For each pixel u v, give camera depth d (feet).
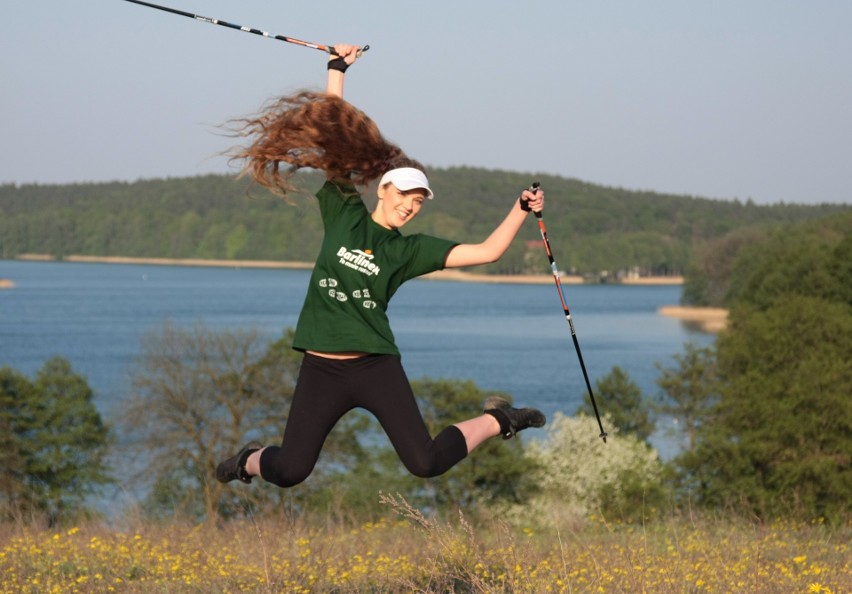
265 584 39.37
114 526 61.67
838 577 40.52
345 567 44.65
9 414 174.70
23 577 43.06
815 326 190.60
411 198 27.73
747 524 63.52
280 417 163.53
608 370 408.05
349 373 27.43
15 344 462.19
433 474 27.48
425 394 191.31
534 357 462.60
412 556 47.21
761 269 374.84
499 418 28.99
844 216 527.81
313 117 28.27
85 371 347.56
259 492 138.21
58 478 174.40
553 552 48.21
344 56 30.40
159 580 42.55
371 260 27.25
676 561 42.01
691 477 182.80
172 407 157.07
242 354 163.43
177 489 152.35
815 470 162.91
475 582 34.96
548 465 173.17
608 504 140.77
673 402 251.80
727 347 199.72
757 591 37.58
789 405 173.47
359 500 151.53
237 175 29.01
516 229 27.45
